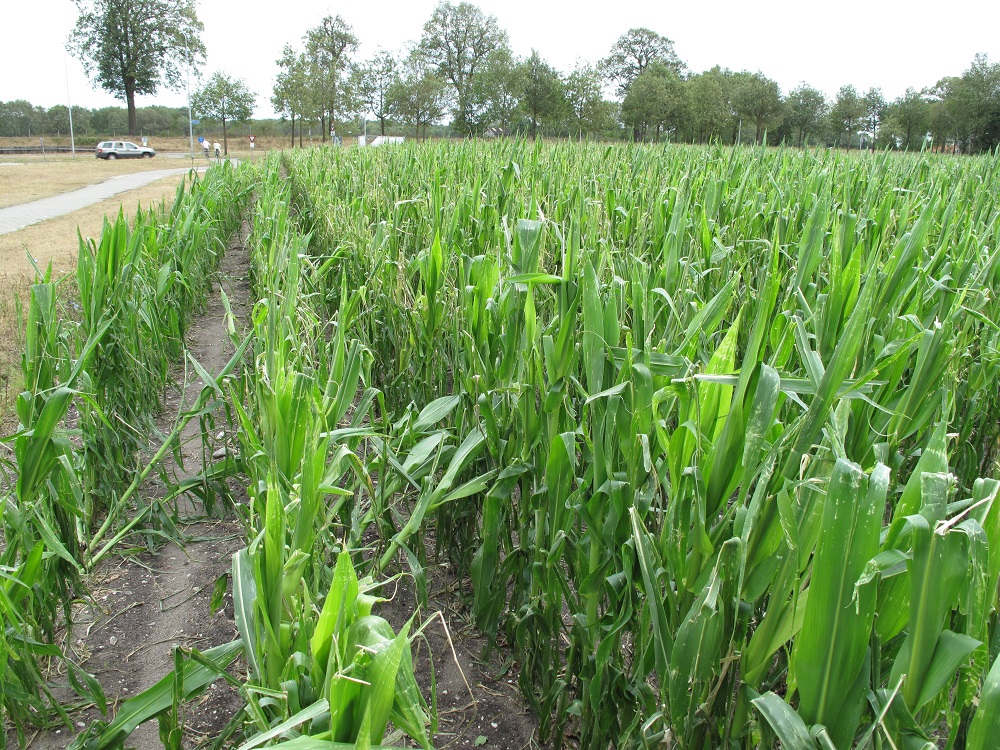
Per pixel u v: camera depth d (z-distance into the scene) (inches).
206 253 328.5
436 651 118.1
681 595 73.4
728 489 66.2
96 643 118.7
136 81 2632.9
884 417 94.9
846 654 51.3
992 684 43.1
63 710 97.2
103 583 134.2
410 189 275.3
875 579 49.0
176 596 131.2
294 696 60.8
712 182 215.8
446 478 105.0
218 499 164.6
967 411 124.5
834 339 91.3
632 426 77.6
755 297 131.3
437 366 140.7
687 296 110.0
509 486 103.4
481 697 109.7
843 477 48.6
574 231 91.8
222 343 278.2
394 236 186.4
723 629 63.3
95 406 113.8
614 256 130.2
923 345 84.7
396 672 49.1
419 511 106.0
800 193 239.8
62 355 135.1
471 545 125.2
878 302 109.2
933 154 448.5
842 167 340.5
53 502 119.0
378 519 118.3
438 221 181.2
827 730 54.2
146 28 2539.4
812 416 57.6
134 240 167.5
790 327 71.1
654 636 69.8
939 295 122.8
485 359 112.6
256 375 110.4
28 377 121.3
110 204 683.4
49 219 568.1
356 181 331.9
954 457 128.6
